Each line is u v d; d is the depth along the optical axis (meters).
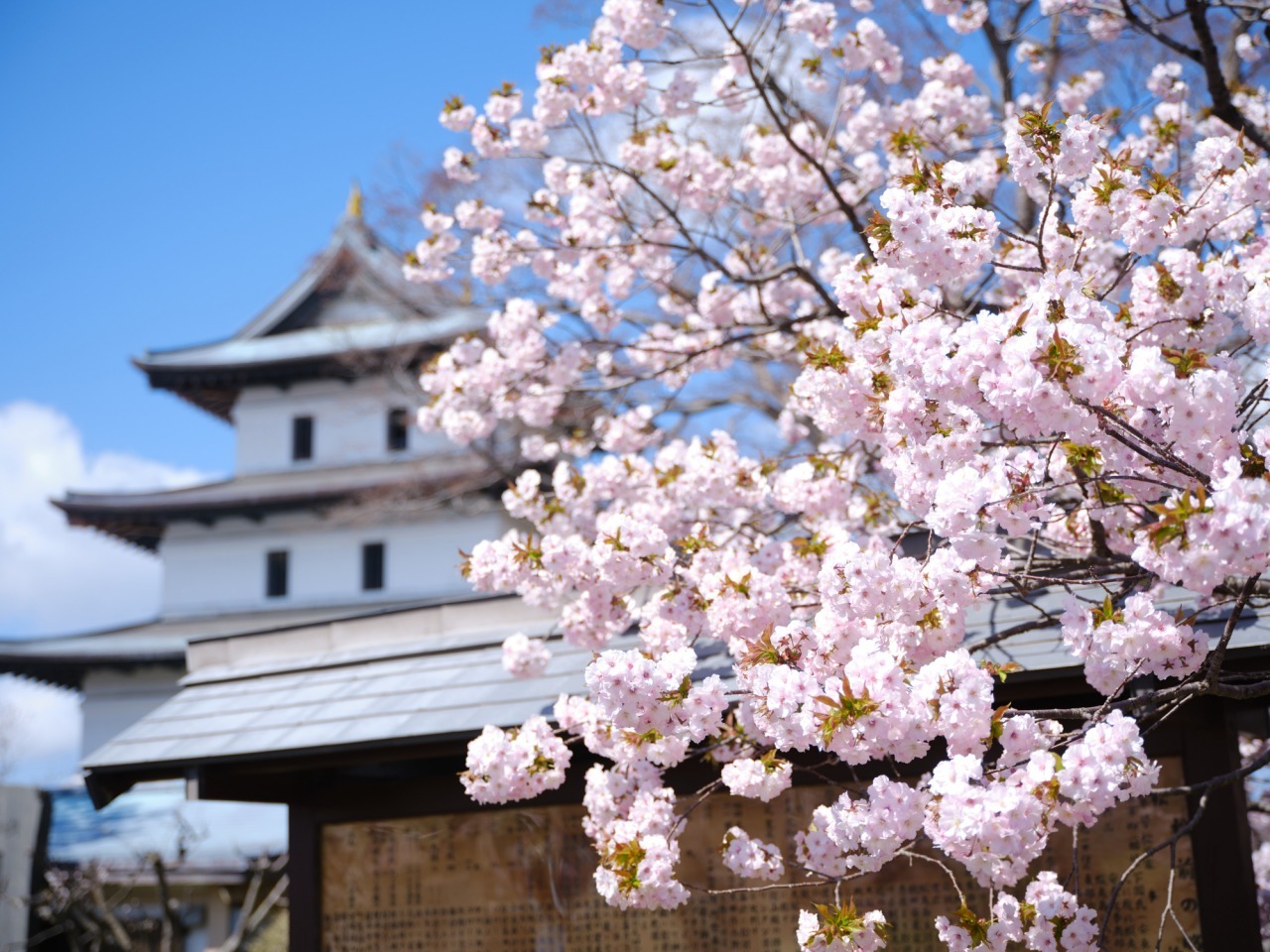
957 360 3.19
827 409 3.99
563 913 5.45
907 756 3.27
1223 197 3.84
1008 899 3.51
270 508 29.11
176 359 30.80
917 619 3.50
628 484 5.66
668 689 3.53
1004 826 2.85
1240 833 4.38
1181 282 3.64
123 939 15.75
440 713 5.39
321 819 5.87
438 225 6.94
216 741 5.73
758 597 4.08
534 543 4.91
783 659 3.67
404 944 5.68
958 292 6.11
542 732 4.54
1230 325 3.72
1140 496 3.77
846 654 3.55
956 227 3.70
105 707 28.89
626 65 6.25
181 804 19.88
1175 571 2.82
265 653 6.87
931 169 3.95
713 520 5.54
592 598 4.85
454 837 5.70
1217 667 3.35
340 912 5.79
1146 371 3.06
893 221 3.65
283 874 14.56
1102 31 8.14
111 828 19.16
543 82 6.25
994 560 3.24
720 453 5.25
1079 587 4.72
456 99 6.53
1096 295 3.99
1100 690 3.50
